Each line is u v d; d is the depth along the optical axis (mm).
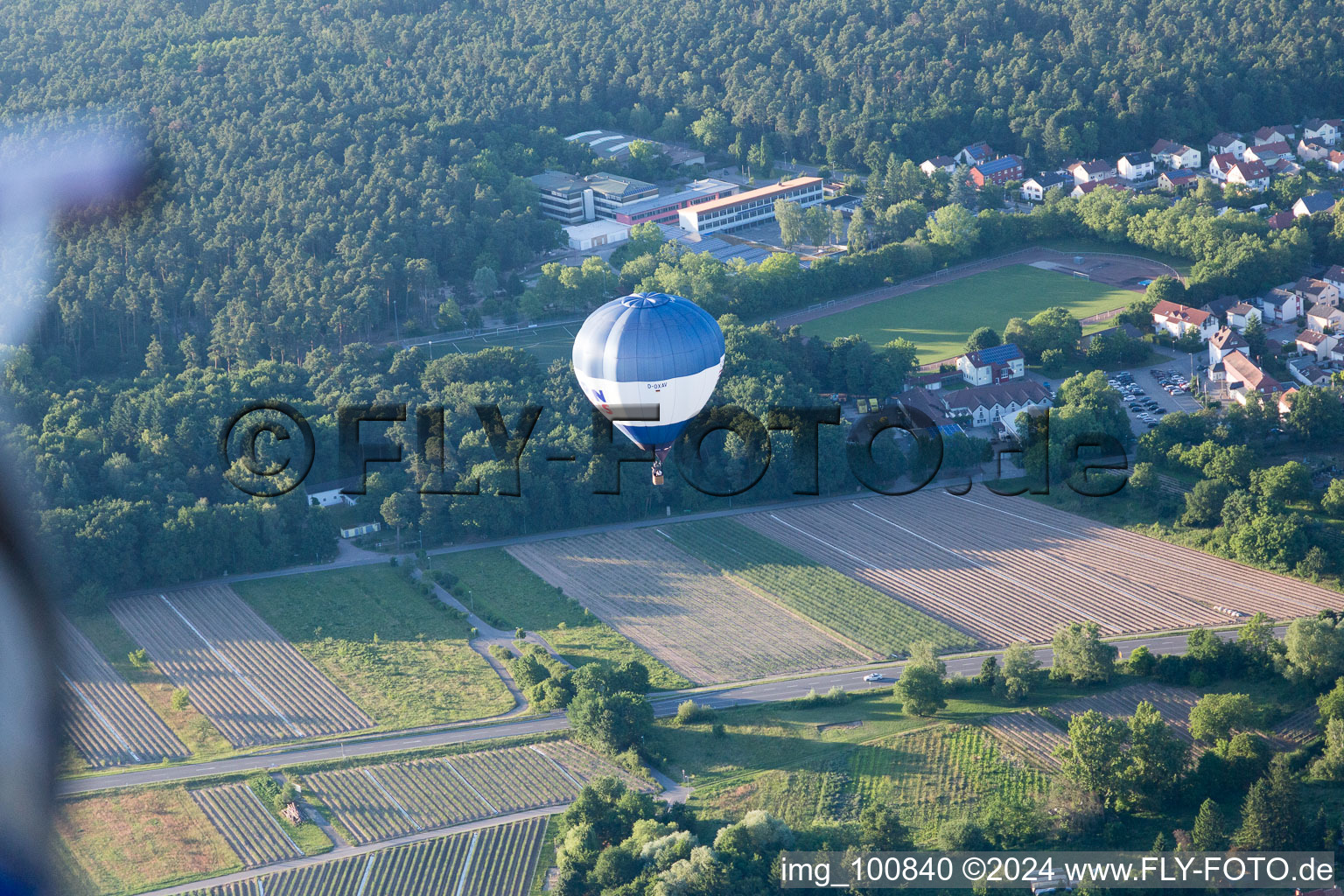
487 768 142625
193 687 161250
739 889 115438
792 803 133750
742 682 158375
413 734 149875
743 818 129375
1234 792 130375
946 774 137375
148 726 153250
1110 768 129375
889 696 152875
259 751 147500
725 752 143625
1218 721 136125
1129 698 148500
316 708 156250
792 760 141250
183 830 132875
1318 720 139000
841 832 122688
